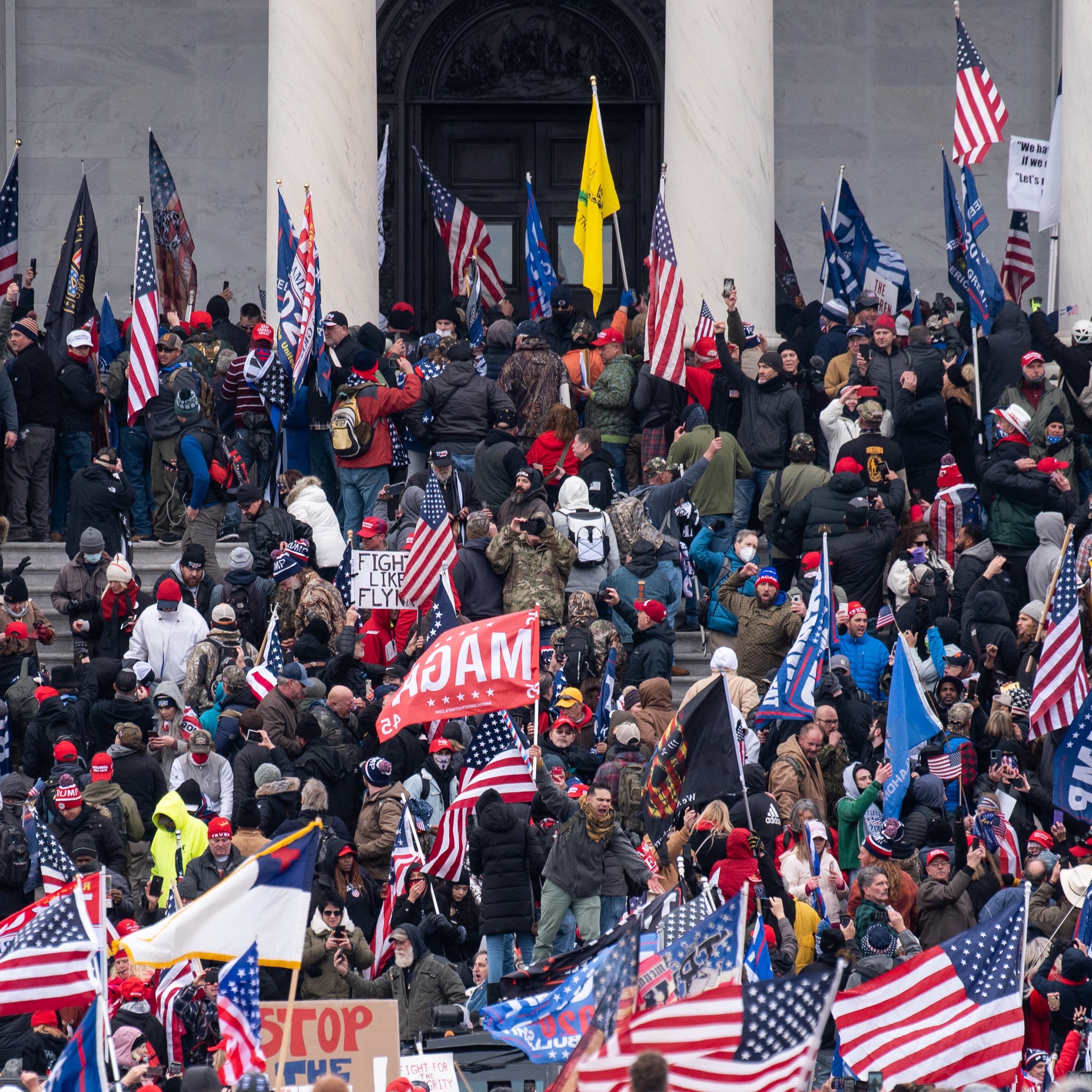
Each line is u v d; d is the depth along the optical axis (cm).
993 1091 3503
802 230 11781
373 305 9056
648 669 6912
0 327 8756
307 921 4291
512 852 5262
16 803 5803
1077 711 6066
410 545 6794
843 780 6194
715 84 8912
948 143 11769
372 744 6147
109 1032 3978
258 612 7006
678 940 3716
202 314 8550
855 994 3944
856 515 7112
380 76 11719
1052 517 7325
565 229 11931
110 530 7500
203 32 11700
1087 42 8969
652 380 7956
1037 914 5509
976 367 8012
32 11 11638
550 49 11788
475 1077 4278
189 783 5781
